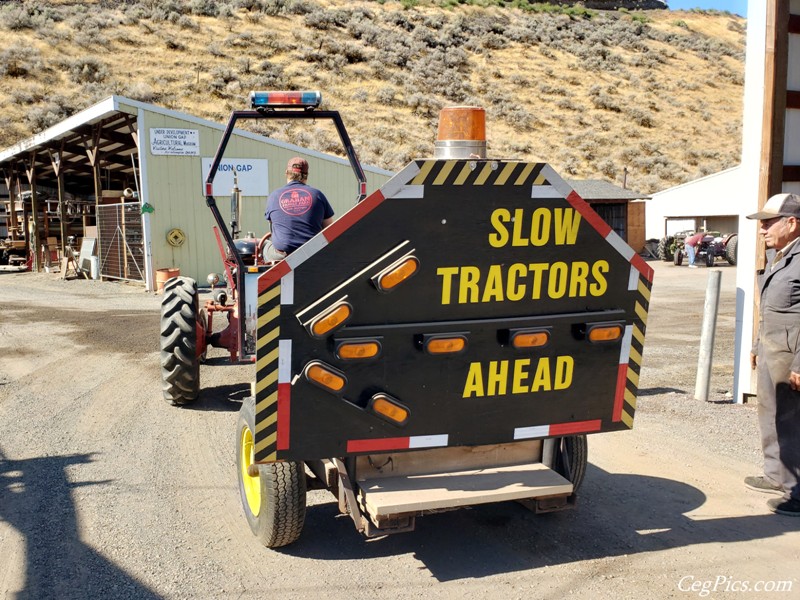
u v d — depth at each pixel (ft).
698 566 12.75
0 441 19.56
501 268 11.76
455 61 180.65
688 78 201.87
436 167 11.03
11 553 13.23
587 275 12.28
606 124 162.81
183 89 136.87
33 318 42.39
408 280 11.31
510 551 13.38
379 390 11.57
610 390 13.00
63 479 16.80
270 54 163.02
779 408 14.98
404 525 12.05
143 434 20.17
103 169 88.99
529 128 154.61
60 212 75.25
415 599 11.67
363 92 151.43
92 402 23.49
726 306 50.01
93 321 41.14
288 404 11.22
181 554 13.20
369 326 11.23
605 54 205.26
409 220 11.12
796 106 22.59
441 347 11.51
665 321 43.14
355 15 198.49
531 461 13.60
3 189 103.19
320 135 126.00
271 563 12.91
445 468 12.98
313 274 10.84
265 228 64.80
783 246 15.10
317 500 15.92
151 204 59.82
